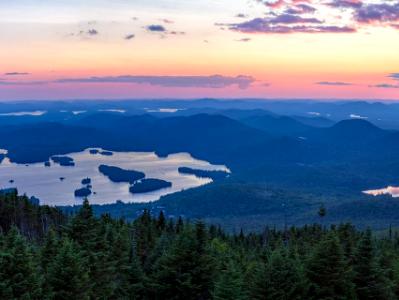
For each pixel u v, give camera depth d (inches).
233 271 1524.4
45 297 1301.7
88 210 1772.9
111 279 1803.6
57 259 1425.9
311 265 1652.3
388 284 1716.3
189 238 1720.0
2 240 1381.6
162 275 1684.3
